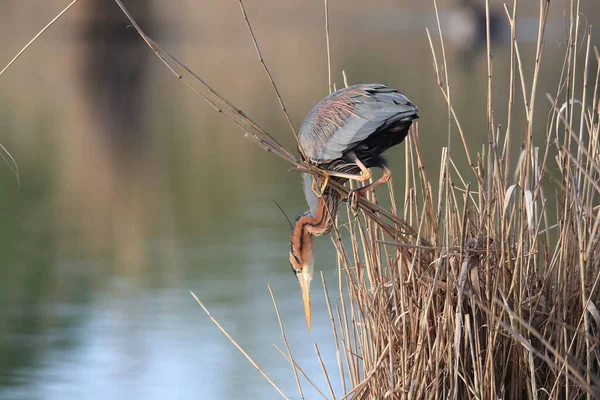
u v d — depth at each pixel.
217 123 31.64
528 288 7.74
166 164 25.41
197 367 12.04
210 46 47.78
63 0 52.91
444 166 7.72
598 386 7.22
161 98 37.41
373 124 7.02
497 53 42.28
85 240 18.25
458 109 28.00
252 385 11.48
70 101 35.97
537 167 7.81
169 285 15.16
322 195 7.58
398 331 7.75
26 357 12.50
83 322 13.61
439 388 7.63
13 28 49.72
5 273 16.08
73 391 11.50
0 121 31.36
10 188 22.88
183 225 19.02
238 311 13.91
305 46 46.53
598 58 7.36
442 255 7.20
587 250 7.54
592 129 7.57
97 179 23.69
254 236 17.98
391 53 42.72
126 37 50.41
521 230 7.31
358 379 8.16
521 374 7.60
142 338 13.05
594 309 7.21
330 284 14.95
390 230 7.52
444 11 58.97
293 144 25.38
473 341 7.68
